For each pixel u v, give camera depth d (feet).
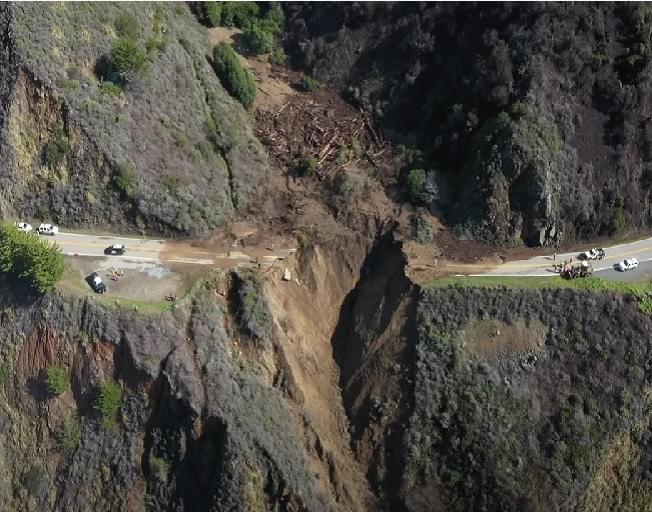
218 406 200.23
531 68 234.58
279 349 215.31
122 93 231.71
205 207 235.40
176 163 235.81
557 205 234.17
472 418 206.08
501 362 212.64
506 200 234.17
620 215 237.04
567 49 238.07
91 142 222.89
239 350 213.66
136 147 229.86
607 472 209.26
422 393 209.67
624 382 211.82
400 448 207.51
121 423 207.41
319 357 226.99
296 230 238.27
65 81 222.28
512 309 217.56
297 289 230.07
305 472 203.92
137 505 204.54
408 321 219.00
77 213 226.99
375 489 208.95
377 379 217.77
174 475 202.59
